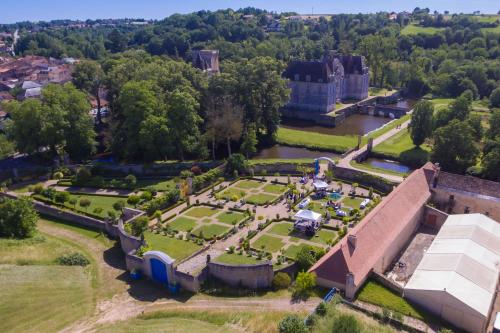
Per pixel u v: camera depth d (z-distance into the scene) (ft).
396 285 180.24
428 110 379.96
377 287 183.01
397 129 460.96
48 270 202.49
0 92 645.51
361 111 587.68
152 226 249.55
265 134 439.63
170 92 369.09
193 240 232.32
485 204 253.85
